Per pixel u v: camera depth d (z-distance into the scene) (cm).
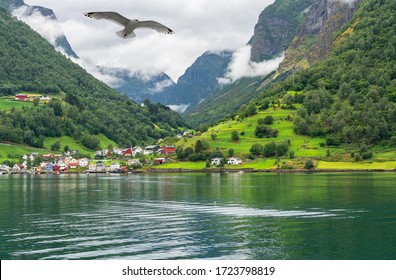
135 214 10519
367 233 8250
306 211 10594
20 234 8350
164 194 14675
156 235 8212
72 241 7775
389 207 10919
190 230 8638
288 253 6981
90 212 10888
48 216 10344
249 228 8794
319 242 7650
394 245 7412
